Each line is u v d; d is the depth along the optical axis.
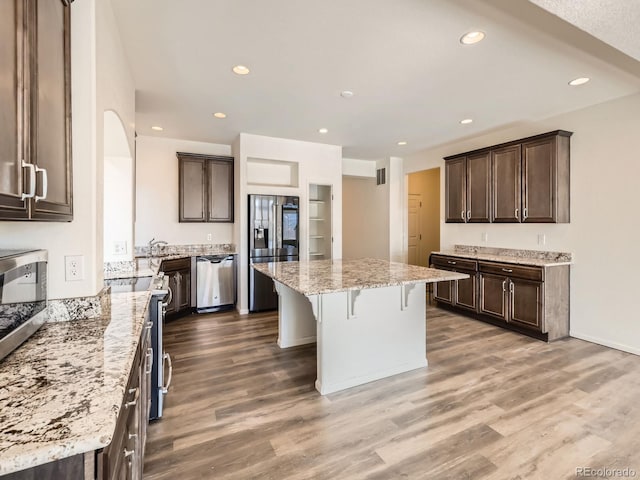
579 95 3.27
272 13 2.02
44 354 1.11
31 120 1.05
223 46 2.40
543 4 1.53
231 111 3.73
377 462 1.79
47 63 1.20
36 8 1.10
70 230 1.49
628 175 3.28
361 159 6.53
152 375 2.14
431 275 2.74
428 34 2.24
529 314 3.72
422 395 2.49
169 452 1.86
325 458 1.82
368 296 2.73
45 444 0.67
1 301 1.01
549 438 1.97
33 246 1.44
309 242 5.40
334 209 5.36
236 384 2.65
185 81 2.96
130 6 1.94
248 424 2.13
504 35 2.24
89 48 1.51
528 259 4.04
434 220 7.38
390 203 6.29
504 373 2.84
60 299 1.47
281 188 5.01
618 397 2.43
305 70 2.76
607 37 1.78
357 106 3.58
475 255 4.58
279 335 3.48
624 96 3.29
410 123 4.15
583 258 3.65
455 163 4.87
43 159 1.16
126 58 2.51
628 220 3.29
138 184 4.71
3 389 0.88
